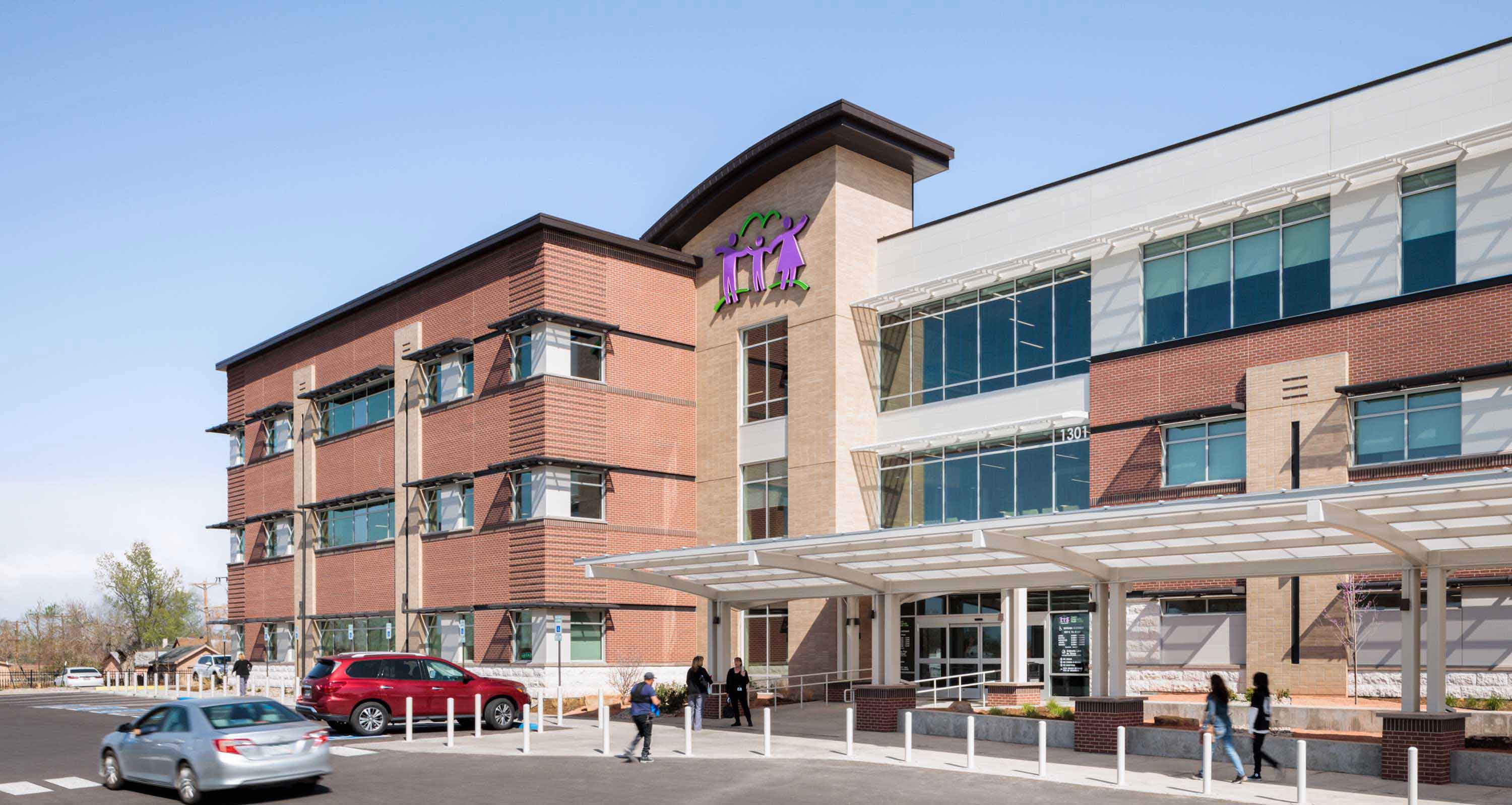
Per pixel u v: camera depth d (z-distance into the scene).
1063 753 24.36
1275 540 21.80
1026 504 36.31
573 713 36.81
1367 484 17.91
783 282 42.59
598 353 43.41
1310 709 26.05
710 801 18.44
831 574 28.41
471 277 46.12
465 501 45.69
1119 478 33.44
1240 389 31.16
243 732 18.86
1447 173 28.25
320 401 55.66
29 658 117.31
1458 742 20.17
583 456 42.16
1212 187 32.75
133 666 80.00
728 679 30.84
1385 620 28.06
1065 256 35.69
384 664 29.58
